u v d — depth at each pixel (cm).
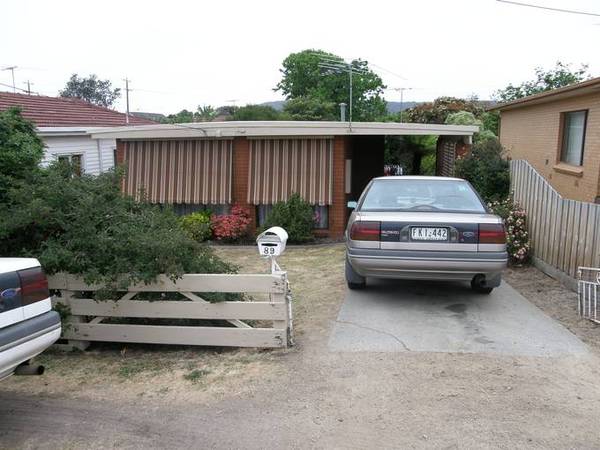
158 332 526
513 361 464
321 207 1170
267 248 512
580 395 404
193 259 564
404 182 699
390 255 590
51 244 532
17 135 632
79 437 373
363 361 473
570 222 692
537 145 1295
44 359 530
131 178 1227
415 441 350
